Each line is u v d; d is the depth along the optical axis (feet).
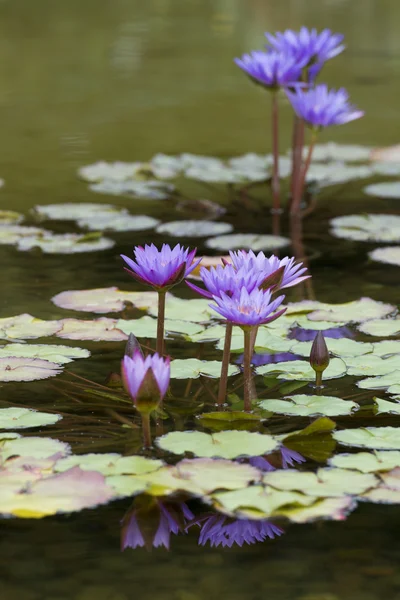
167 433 9.57
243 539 7.91
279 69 18.93
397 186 21.99
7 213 19.27
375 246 17.53
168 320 13.07
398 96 30.35
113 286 14.98
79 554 7.70
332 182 22.43
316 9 46.68
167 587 7.22
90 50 37.86
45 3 50.67
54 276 15.49
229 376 11.26
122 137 26.02
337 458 9.04
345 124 28.07
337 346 11.98
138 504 8.41
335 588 7.20
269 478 8.58
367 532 7.98
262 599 7.04
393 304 13.99
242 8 48.60
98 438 9.51
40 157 24.03
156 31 42.24
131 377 8.98
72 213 19.54
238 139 25.95
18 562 7.57
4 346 11.95
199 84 32.50
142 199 20.98
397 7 47.65
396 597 7.06
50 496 8.14
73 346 12.25
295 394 10.70
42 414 9.95
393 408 10.10
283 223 19.30
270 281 9.54
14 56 36.24
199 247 17.38
